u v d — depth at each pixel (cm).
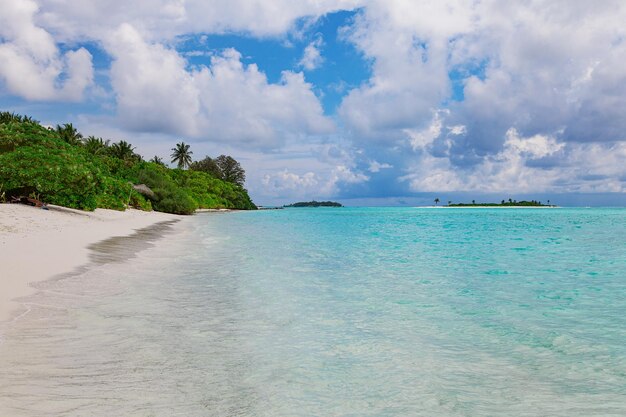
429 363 558
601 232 3697
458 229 4203
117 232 2469
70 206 3550
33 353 538
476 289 1108
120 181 5434
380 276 1304
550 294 1050
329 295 995
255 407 419
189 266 1383
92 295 879
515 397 457
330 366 539
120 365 514
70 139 8094
